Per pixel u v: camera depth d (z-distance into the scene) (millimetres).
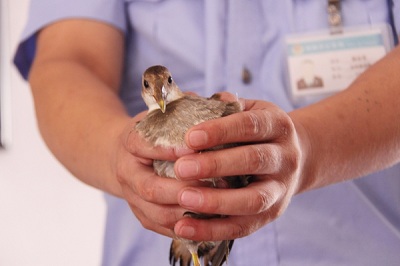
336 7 1848
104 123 1534
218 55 1822
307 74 1816
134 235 1815
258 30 1846
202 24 1876
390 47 1828
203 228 1139
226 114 1188
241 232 1161
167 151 1151
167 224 1205
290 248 1718
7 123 3115
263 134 1119
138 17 1929
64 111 1644
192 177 1066
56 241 3209
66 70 1792
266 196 1110
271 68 1827
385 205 1757
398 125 1405
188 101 1231
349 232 1729
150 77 1320
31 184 3184
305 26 1851
